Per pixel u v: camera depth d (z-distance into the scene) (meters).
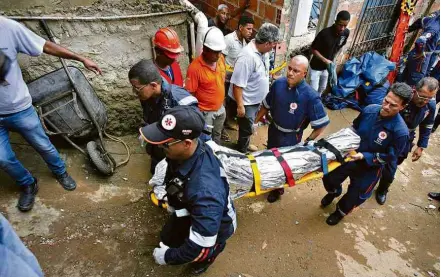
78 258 2.73
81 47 3.42
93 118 3.32
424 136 3.51
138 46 3.65
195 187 1.77
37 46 2.53
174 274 2.76
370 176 3.02
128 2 3.61
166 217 3.16
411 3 5.30
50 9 3.31
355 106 5.39
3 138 2.62
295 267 3.00
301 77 2.84
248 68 3.31
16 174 2.80
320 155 2.75
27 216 2.92
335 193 3.45
